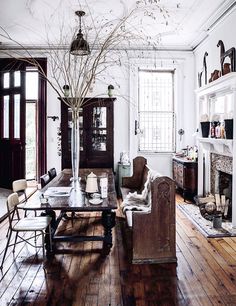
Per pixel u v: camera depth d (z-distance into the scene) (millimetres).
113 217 3621
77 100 3619
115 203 3031
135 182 5059
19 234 4008
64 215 4547
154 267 3047
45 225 3150
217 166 5250
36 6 4625
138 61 6688
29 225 3143
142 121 6965
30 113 7488
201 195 5664
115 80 6703
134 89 6746
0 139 6820
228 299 2463
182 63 6773
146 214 3123
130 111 6750
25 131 6535
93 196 3275
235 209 4145
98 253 3391
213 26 5352
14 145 6609
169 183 3137
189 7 4711
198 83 6434
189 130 6832
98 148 6375
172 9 4777
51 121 6742
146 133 6980
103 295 2520
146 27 5527
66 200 3156
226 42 4953
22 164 6547
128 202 4070
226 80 4281
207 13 4938
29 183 7512
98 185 4027
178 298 2477
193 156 6012
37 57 6621
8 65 6617
